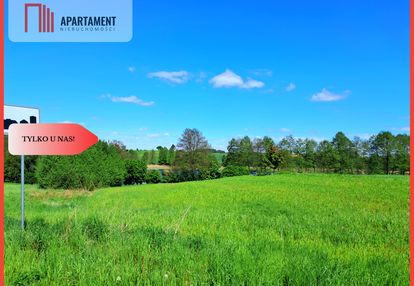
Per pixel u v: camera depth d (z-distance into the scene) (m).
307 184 32.16
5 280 5.21
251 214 15.73
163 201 22.64
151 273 5.49
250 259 6.26
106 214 12.76
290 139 70.44
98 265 5.84
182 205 20.31
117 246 6.79
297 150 70.38
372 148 58.94
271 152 70.44
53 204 21.56
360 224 12.52
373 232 10.97
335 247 8.72
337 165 62.38
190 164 68.44
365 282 5.49
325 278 5.38
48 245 6.98
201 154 68.69
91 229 7.96
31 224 8.68
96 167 38.59
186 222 12.34
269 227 11.77
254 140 74.44
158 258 6.24
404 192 25.30
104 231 7.88
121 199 24.17
